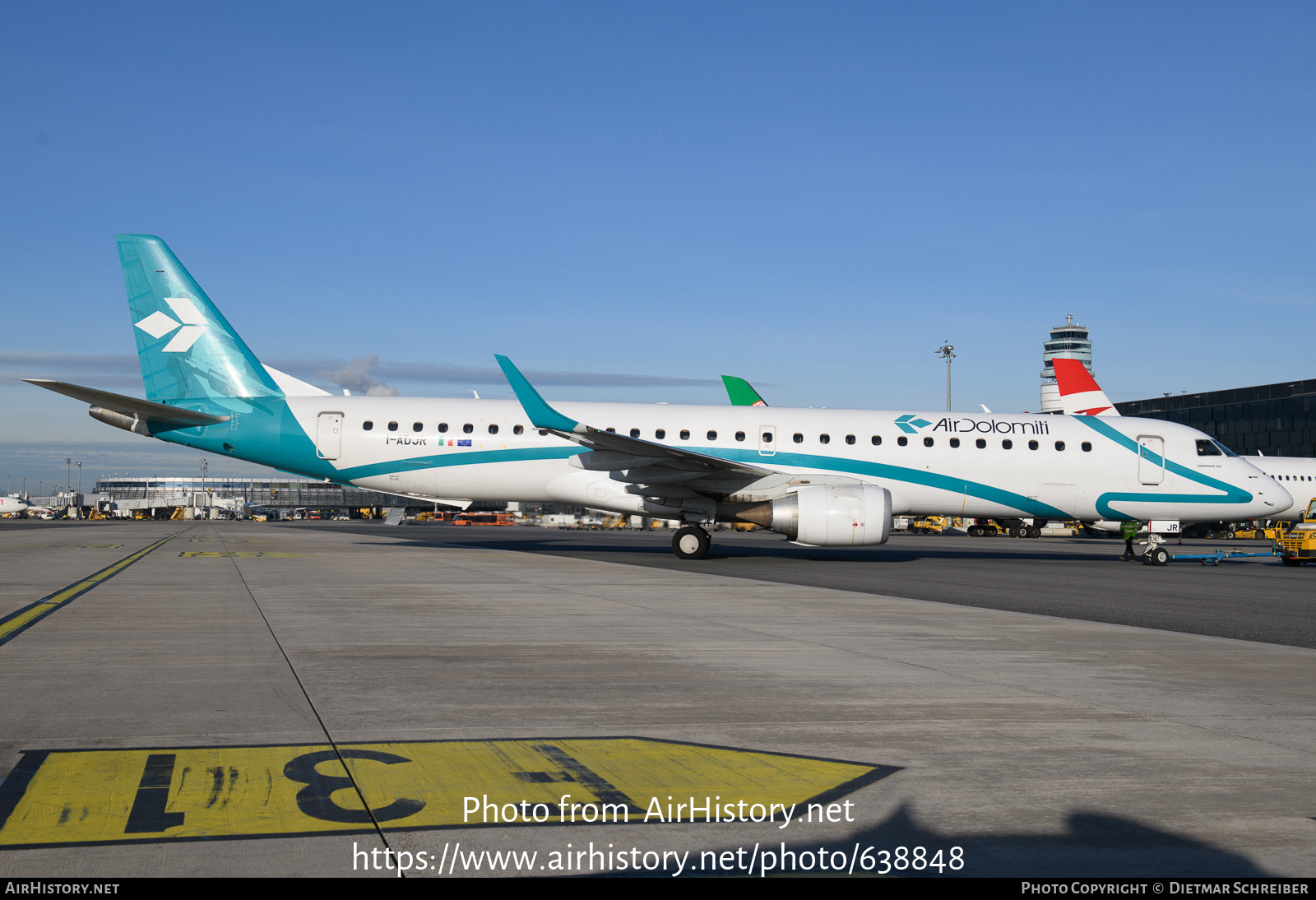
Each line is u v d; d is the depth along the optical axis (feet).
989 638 32.63
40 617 35.32
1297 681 24.86
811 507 71.72
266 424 78.18
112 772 15.35
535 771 15.83
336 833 12.84
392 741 17.61
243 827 13.01
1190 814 14.02
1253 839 13.03
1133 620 39.06
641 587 50.34
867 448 79.36
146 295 78.43
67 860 11.78
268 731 18.24
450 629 33.17
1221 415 243.81
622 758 16.70
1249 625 38.04
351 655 27.32
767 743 17.85
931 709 20.94
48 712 19.71
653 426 79.20
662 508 77.20
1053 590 54.24
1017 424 81.76
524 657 27.30
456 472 78.54
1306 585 61.77
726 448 78.54
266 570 60.54
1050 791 14.98
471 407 79.66
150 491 503.61
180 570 60.03
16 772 15.35
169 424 77.97
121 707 20.15
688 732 18.62
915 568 72.49
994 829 13.30
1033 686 23.72
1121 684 24.21
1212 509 82.23
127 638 30.01
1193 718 20.30
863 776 15.74
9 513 420.77
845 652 28.89
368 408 79.10
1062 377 147.84
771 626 34.99
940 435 80.28
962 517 84.43
